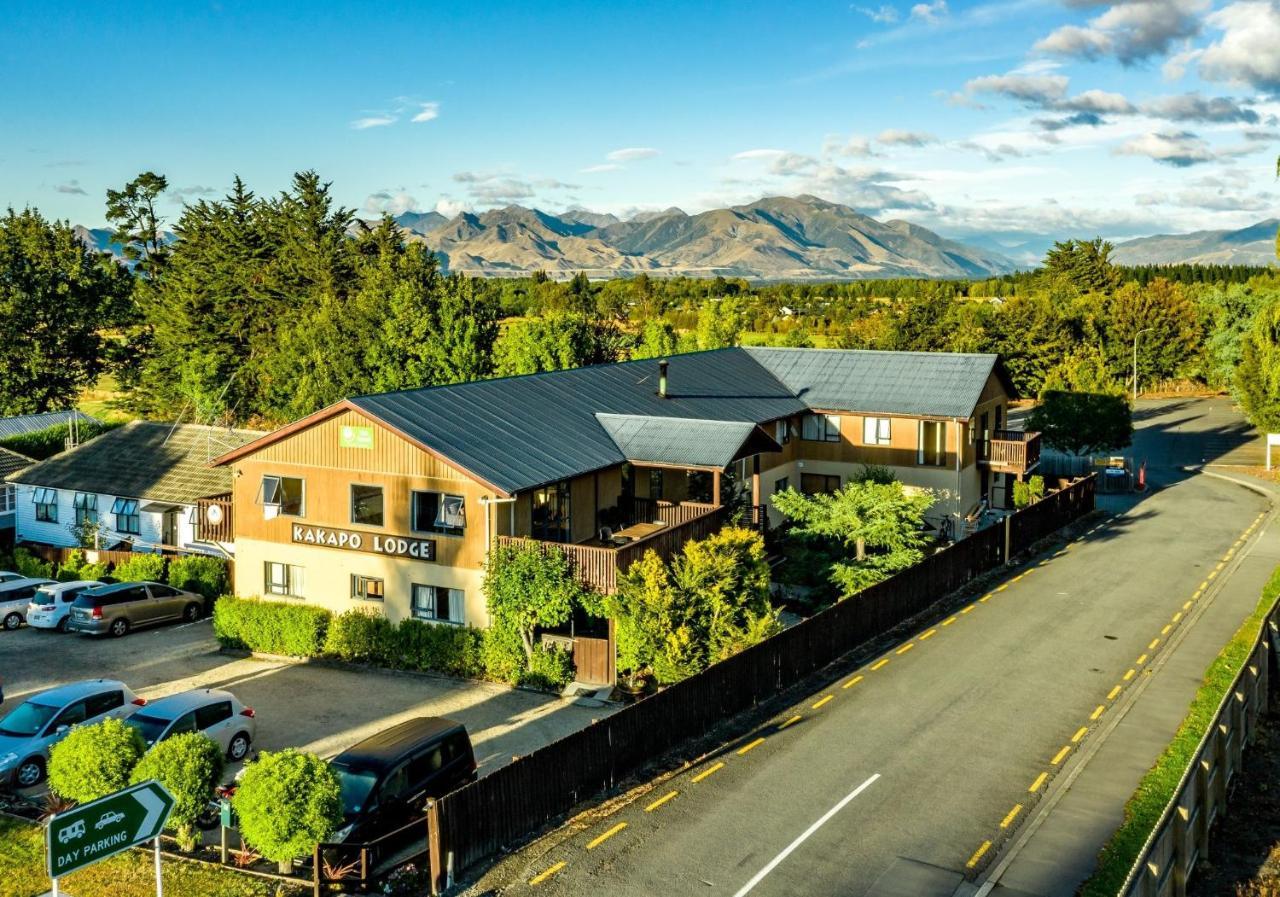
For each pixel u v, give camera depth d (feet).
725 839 61.67
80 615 113.60
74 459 150.51
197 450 146.72
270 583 109.60
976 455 155.12
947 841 61.00
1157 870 48.62
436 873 56.08
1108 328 346.74
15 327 237.66
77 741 62.85
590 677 92.99
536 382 125.39
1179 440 248.32
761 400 146.30
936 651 97.35
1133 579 122.83
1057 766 71.36
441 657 97.30
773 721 80.69
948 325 310.45
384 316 220.02
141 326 289.33
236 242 274.77
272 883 57.31
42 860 59.41
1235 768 67.36
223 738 77.15
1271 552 135.23
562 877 57.57
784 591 117.80
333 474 104.42
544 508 103.55
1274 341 209.97
